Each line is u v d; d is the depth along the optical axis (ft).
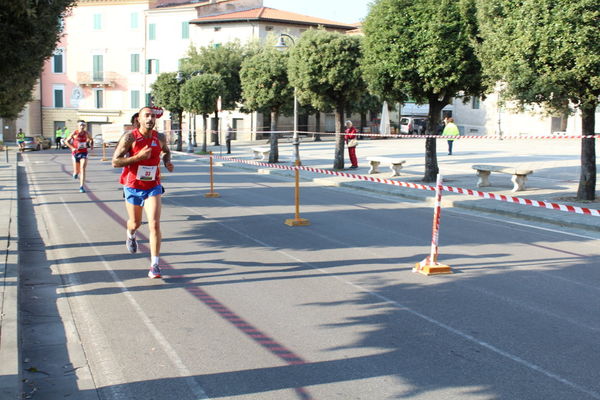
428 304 21.12
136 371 15.65
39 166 91.56
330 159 96.63
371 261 27.55
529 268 26.32
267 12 195.83
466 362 16.01
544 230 35.78
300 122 197.67
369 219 39.63
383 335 18.07
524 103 41.01
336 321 19.36
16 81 29.35
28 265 26.99
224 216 40.63
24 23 22.80
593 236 33.78
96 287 23.32
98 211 42.63
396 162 66.18
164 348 17.16
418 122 199.93
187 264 26.96
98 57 203.92
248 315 19.97
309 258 28.12
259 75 84.02
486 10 42.24
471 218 40.37
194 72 130.72
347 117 205.46
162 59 200.13
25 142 150.10
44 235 34.09
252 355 16.61
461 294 22.34
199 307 20.83
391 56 52.60
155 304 21.16
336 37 67.87
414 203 47.91
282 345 17.33
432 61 51.16
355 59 66.90
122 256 28.55
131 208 25.29
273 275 25.04
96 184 61.46
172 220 38.91
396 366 15.78
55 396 14.33
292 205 46.34
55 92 205.77
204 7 195.93
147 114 23.67
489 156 93.45
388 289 23.00
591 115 43.27
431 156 59.47
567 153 99.19
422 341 17.56
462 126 190.70
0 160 101.30
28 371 15.75
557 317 19.66
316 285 23.57
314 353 16.72
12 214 39.06
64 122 206.69
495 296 22.07
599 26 36.09
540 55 38.19
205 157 110.83
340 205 46.47
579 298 21.80
